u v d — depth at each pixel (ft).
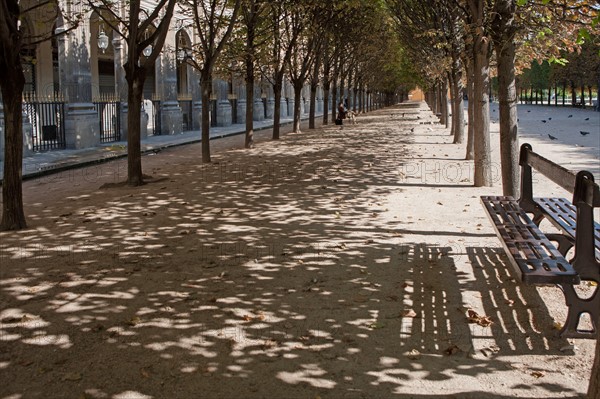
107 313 17.97
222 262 23.27
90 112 77.61
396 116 164.76
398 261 23.24
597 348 10.91
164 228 29.32
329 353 15.17
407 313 17.75
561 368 14.30
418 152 65.21
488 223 29.55
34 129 72.79
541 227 28.19
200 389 13.35
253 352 15.21
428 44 89.20
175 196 38.78
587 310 15.76
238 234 27.94
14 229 29.43
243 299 19.13
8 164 29.37
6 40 28.02
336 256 24.03
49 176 53.36
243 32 71.31
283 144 79.77
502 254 23.94
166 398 12.97
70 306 18.57
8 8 28.04
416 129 105.60
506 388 13.35
